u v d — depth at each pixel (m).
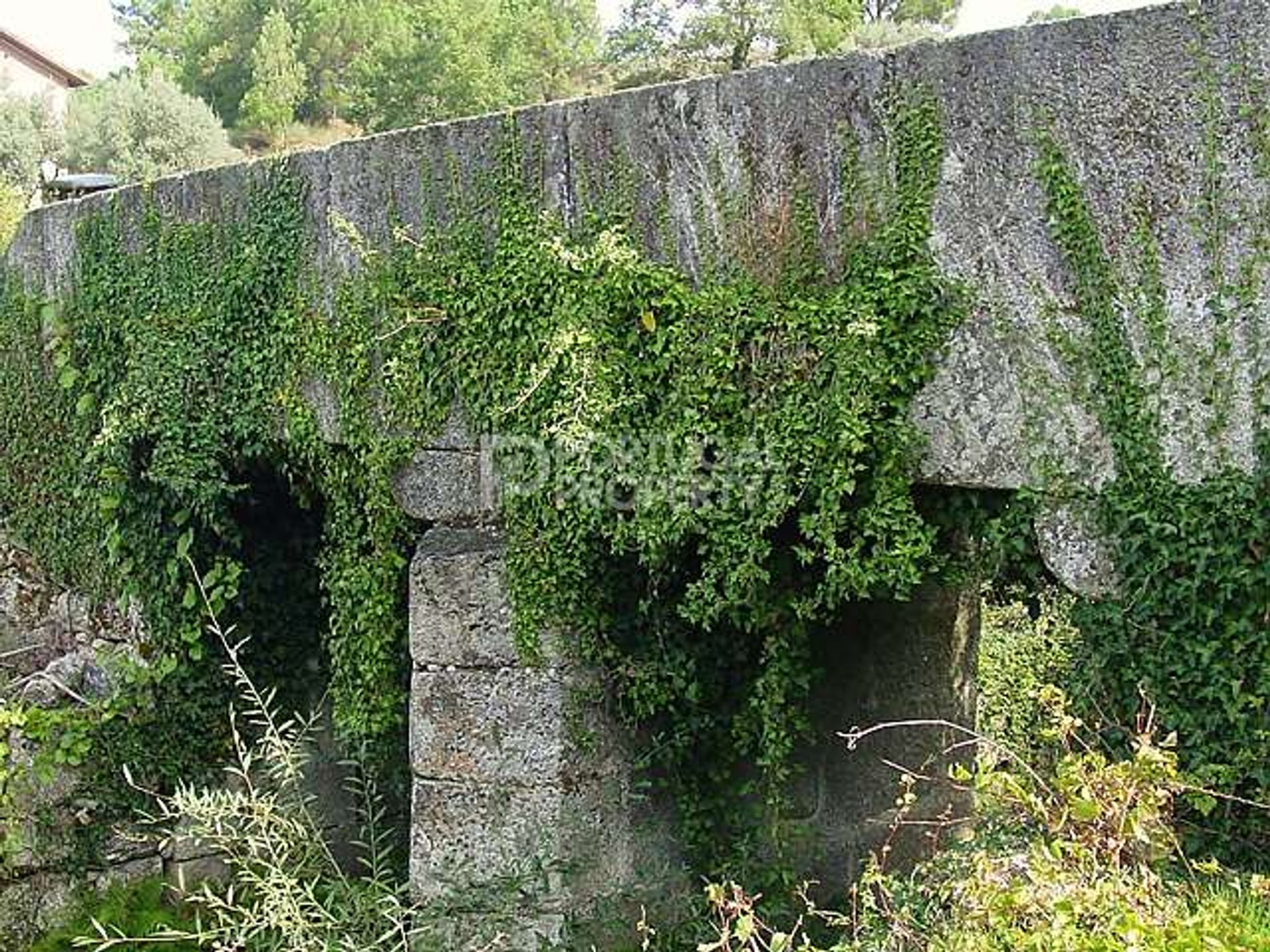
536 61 31.03
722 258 4.45
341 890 5.01
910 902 3.50
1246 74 3.43
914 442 4.04
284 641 7.29
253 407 6.18
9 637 8.55
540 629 5.05
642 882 5.23
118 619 7.72
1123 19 3.61
